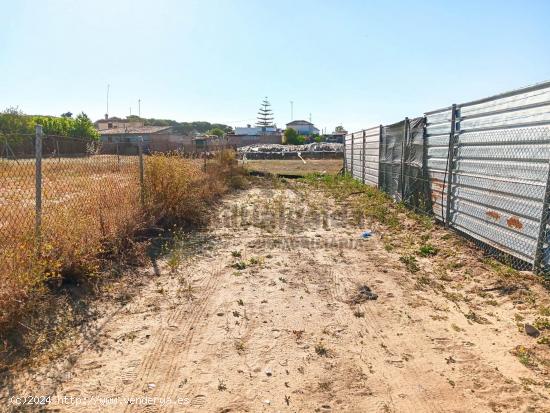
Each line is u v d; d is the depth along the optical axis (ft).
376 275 17.58
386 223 28.22
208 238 23.62
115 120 267.18
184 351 11.21
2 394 9.11
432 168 28.40
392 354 11.24
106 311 13.43
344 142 71.05
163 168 26.02
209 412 8.84
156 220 24.07
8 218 16.06
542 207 16.39
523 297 14.56
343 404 9.17
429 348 11.55
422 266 18.80
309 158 136.77
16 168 16.76
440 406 9.11
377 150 46.37
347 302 14.70
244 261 19.35
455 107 24.40
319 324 12.94
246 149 161.99
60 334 11.73
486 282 16.26
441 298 15.07
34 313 12.38
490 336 12.18
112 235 18.45
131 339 11.73
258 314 13.60
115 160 24.03
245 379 10.01
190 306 14.12
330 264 19.08
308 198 41.34
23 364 10.18
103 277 15.74
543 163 16.55
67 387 9.48
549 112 16.05
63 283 14.71
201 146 65.10
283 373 10.28
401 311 13.93
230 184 48.96
